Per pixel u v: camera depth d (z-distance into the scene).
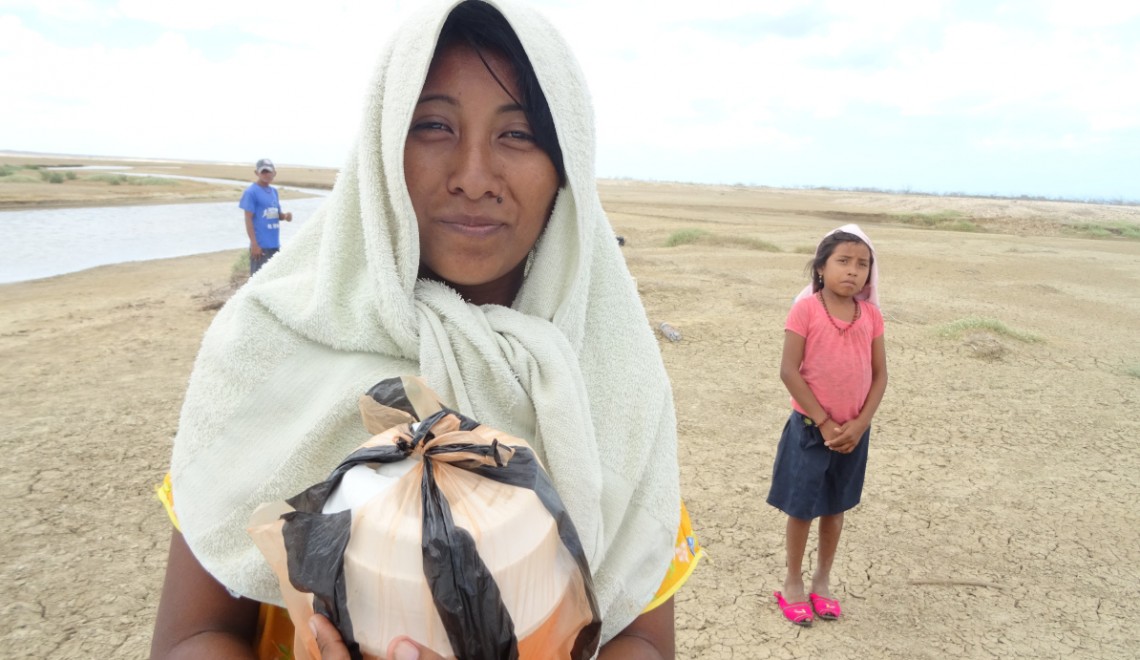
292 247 1.30
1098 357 9.88
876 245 24.11
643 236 25.89
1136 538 5.26
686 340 9.91
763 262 17.31
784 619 4.27
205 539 1.04
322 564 0.78
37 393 7.66
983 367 9.20
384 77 1.12
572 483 1.07
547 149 1.14
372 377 1.09
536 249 1.25
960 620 4.31
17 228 27.34
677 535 1.29
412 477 0.84
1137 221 51.44
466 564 0.76
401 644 0.75
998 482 6.09
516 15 1.09
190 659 1.02
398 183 1.07
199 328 10.56
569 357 1.17
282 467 1.05
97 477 5.77
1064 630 4.24
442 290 1.17
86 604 4.24
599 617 0.89
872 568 4.82
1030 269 18.52
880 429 7.15
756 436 6.88
